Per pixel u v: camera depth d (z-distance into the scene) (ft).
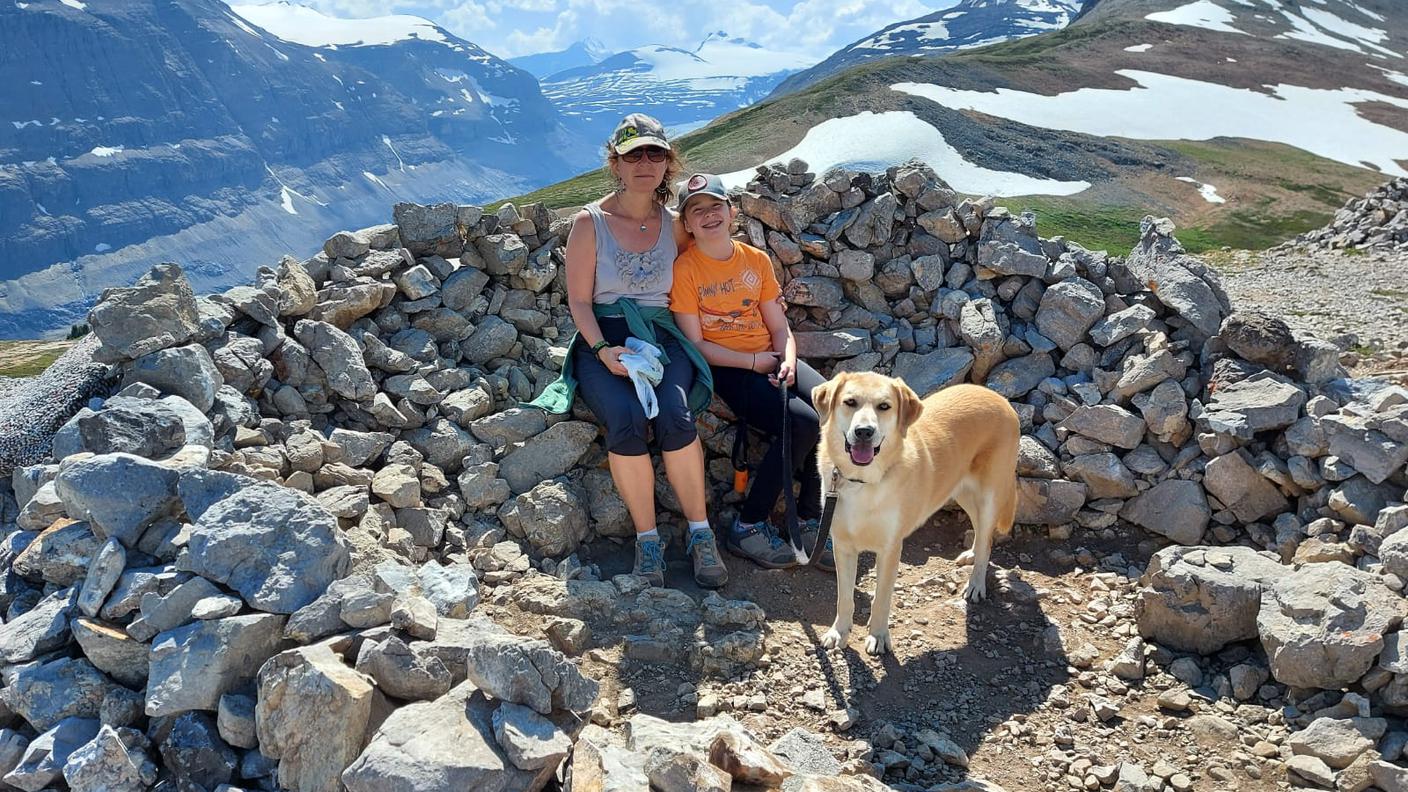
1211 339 10.05
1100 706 7.16
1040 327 10.76
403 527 8.42
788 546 9.17
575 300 8.98
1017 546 9.70
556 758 5.43
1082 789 6.48
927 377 10.64
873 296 11.40
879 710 7.22
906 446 7.77
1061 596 8.79
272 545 6.26
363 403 9.11
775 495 9.18
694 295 9.36
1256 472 9.09
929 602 8.80
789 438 8.93
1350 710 6.69
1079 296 10.57
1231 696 7.32
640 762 5.63
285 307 9.18
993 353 10.57
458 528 8.80
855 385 7.70
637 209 9.16
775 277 10.59
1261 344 9.56
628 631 7.88
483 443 9.46
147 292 7.91
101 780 5.42
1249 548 8.40
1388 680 6.66
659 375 8.59
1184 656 7.77
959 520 10.31
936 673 7.70
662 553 8.84
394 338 9.97
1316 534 8.40
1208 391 9.73
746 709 7.14
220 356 8.43
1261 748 6.72
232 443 7.93
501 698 5.59
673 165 9.22
